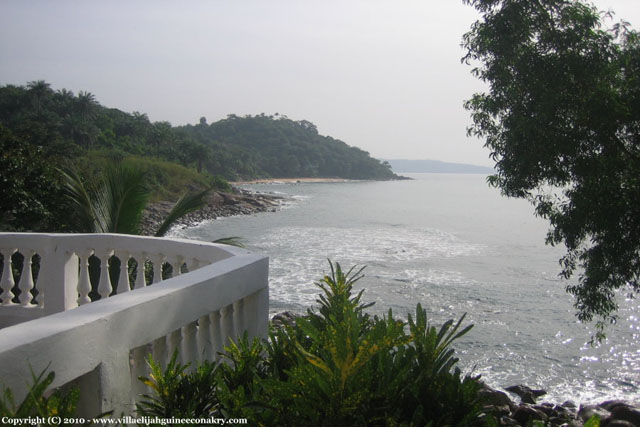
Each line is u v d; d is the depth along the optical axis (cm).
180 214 710
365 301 1881
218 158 16575
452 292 2050
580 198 753
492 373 1248
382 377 182
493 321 1666
